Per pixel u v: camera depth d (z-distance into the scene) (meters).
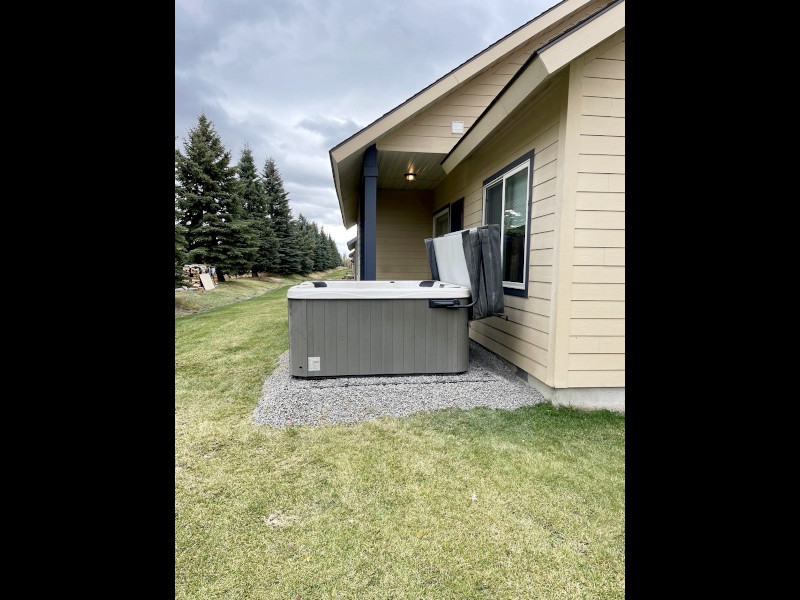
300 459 2.34
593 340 3.17
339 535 1.70
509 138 4.14
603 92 3.02
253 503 1.92
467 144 4.56
